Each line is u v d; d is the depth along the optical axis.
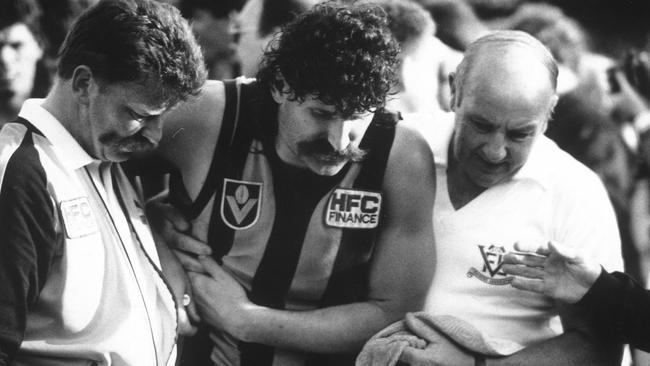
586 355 2.99
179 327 2.98
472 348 2.98
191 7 3.84
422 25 3.82
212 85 2.95
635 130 4.48
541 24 4.55
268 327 2.97
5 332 2.26
